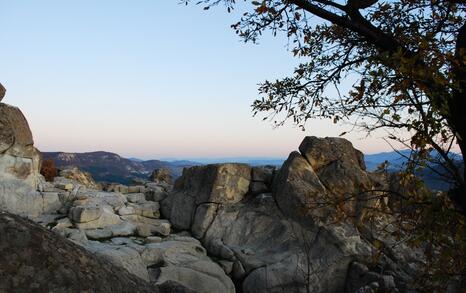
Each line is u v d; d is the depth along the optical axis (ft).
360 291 44.37
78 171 81.10
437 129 15.33
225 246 55.57
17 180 57.00
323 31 24.95
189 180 65.77
